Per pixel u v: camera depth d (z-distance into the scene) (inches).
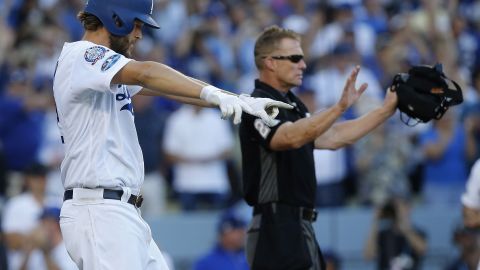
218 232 1339.8
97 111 641.6
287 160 789.9
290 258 778.2
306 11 1878.7
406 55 1771.7
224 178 1531.7
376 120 811.4
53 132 1556.3
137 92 703.1
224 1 1923.0
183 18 1852.9
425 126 1582.2
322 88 1643.7
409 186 1540.4
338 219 1461.6
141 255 647.8
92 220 640.4
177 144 1523.1
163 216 1466.5
